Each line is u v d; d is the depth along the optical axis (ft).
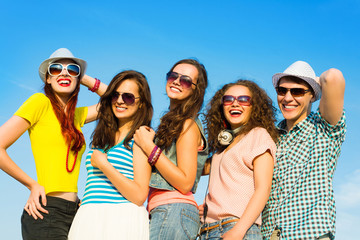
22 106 11.90
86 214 11.02
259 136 11.91
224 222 11.16
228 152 12.07
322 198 11.77
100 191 11.20
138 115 12.08
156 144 11.80
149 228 11.19
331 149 12.34
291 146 12.62
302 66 13.21
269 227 12.16
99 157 11.05
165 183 11.39
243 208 11.28
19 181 11.58
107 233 10.64
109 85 12.11
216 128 13.47
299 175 12.16
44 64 13.01
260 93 12.94
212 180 12.21
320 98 13.37
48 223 11.37
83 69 13.88
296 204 11.91
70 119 12.85
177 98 12.85
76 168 12.62
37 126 12.16
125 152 11.59
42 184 11.85
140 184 11.01
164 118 12.09
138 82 12.07
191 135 11.53
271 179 11.43
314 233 11.39
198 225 11.48
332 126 12.28
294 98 13.01
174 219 10.89
